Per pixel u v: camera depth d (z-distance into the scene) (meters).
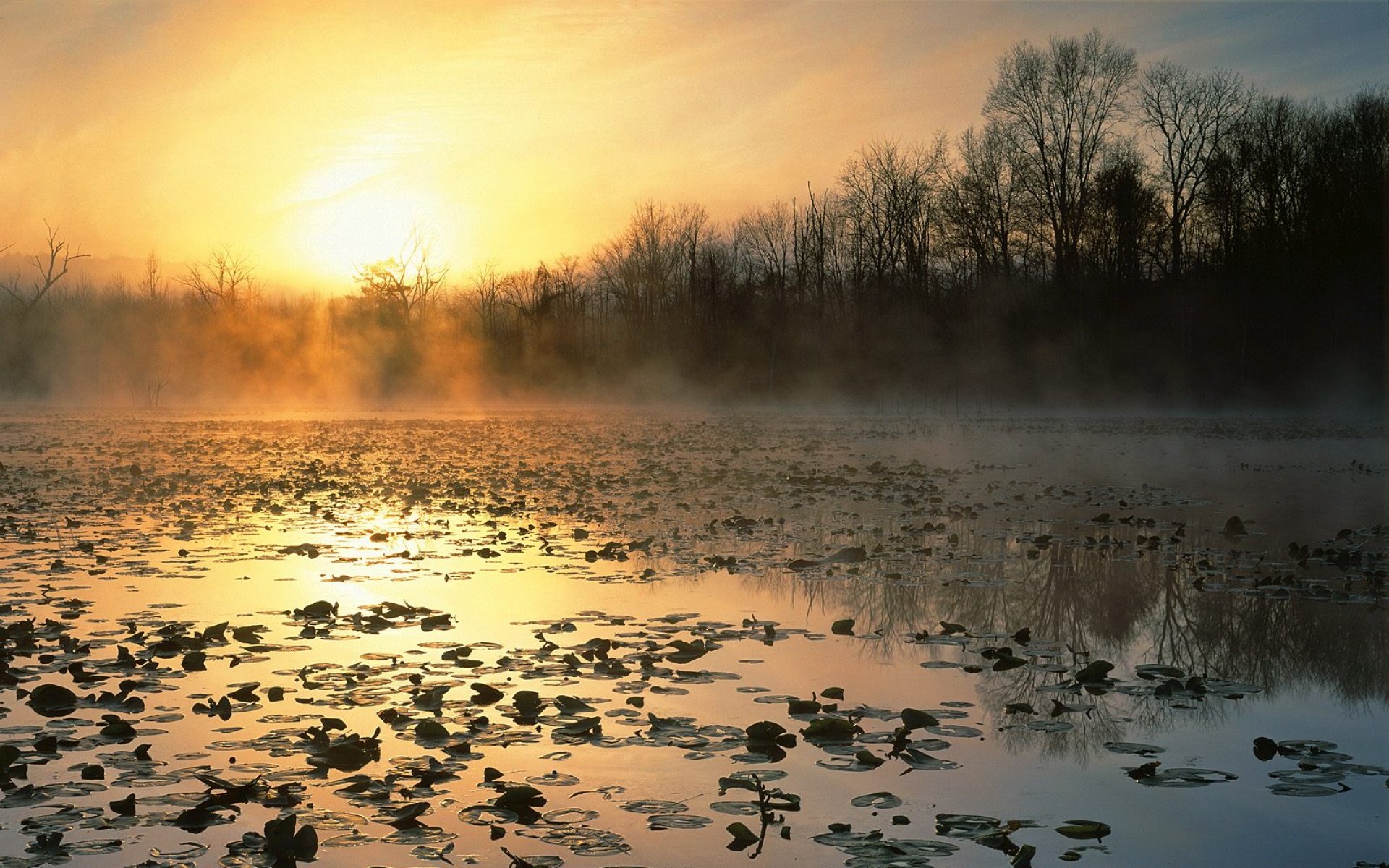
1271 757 5.71
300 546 11.88
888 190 61.06
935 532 13.32
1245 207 53.94
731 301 66.19
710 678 7.05
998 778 5.40
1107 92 54.31
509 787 5.14
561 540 12.62
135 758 5.55
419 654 7.59
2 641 7.77
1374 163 50.41
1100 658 7.68
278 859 4.46
